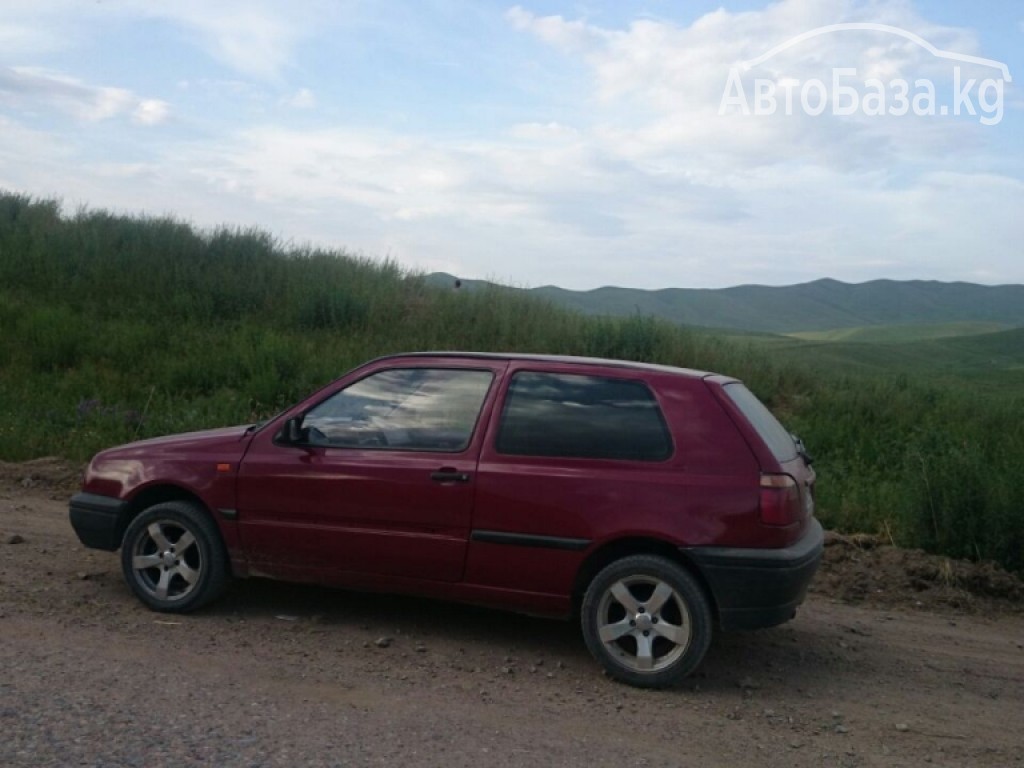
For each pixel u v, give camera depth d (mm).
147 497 6867
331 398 6621
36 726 4578
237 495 6535
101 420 12719
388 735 4844
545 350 16594
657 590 5816
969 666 6797
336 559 6387
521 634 6676
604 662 5875
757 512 5727
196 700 5098
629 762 4742
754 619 5730
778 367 17078
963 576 8703
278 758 4445
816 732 5375
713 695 5840
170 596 6668
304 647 6160
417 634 6559
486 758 4656
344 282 19141
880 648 7062
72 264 19375
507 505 6020
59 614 6449
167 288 18453
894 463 12555
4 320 16750
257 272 19172
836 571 8789
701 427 5953
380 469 6258
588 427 6086
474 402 6332
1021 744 5406
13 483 10789
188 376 14758
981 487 9312
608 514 5863
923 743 5324
